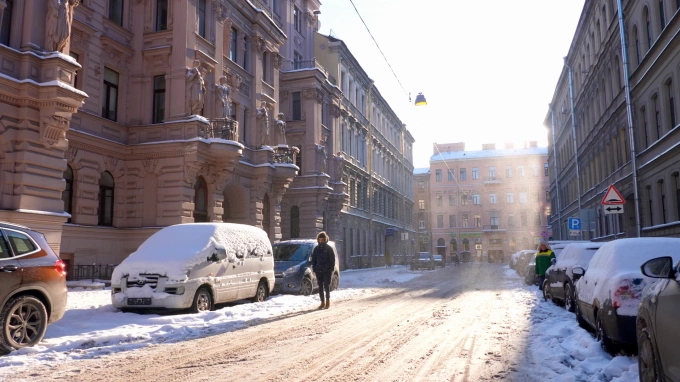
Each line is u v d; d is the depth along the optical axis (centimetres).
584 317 871
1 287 700
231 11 2525
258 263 1362
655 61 2102
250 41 2748
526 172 8375
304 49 3944
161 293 1066
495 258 8306
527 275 2194
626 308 632
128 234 2105
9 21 1577
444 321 1037
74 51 1909
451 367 631
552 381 560
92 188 1969
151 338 834
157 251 1148
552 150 6175
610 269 729
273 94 2977
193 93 2117
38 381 568
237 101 2573
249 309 1216
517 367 628
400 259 5962
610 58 2895
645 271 475
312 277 1659
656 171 2205
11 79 1497
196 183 2261
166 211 2081
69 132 1850
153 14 2203
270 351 731
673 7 1969
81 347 764
